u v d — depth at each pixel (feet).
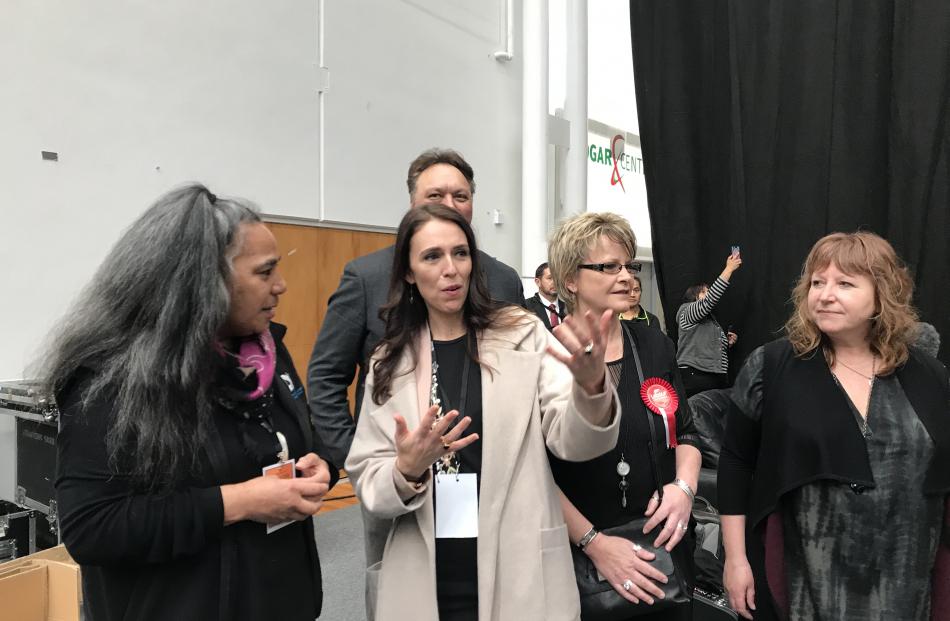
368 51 14.38
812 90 10.55
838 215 10.37
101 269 2.76
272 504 2.82
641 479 3.83
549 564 3.17
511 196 18.98
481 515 3.18
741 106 11.59
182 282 2.62
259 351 3.17
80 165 9.74
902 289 3.73
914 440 3.54
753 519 3.98
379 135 14.74
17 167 9.07
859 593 3.56
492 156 18.19
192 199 2.78
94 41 9.82
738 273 11.92
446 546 3.28
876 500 3.53
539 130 16.28
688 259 13.01
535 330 3.62
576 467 3.84
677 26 12.60
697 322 12.35
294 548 3.19
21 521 7.27
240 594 2.87
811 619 3.70
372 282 5.01
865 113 10.03
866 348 3.84
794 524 3.82
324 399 4.90
